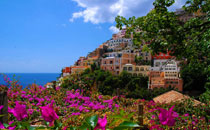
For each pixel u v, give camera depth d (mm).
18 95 7289
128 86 43844
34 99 7676
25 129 1377
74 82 10438
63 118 4586
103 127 1172
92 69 60875
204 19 8102
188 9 8312
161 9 7652
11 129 1326
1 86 6008
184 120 4344
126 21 8289
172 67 46656
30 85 9031
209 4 8016
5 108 2127
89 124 1162
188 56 8195
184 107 6617
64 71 82125
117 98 9875
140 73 51031
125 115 1512
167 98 13695
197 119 4945
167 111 1386
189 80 41531
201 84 40594
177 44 7879
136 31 8531
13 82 7957
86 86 10516
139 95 34625
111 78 45062
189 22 7914
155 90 37469
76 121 4133
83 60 77000
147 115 5898
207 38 7500
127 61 57250
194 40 7934
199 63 8508
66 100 8008
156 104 9109
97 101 8820
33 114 4941
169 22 7605
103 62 60094
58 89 9758
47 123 1425
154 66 55562
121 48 73000
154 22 7656
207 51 7555
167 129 2596
